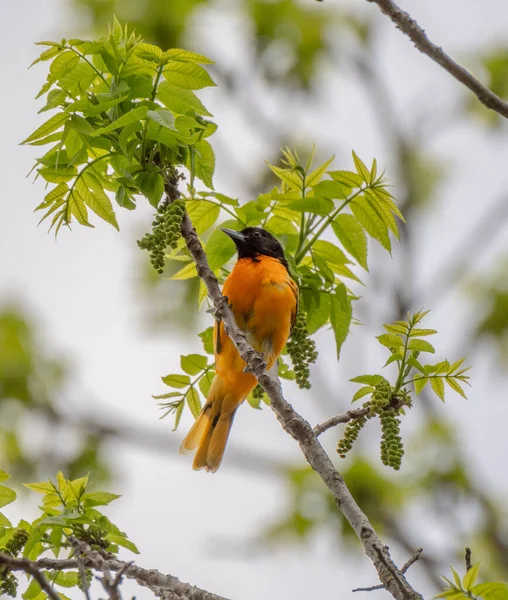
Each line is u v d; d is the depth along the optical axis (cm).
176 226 887
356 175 1020
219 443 1187
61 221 957
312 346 1044
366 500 1572
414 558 719
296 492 1552
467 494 1619
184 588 780
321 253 1084
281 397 842
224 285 1184
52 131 900
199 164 979
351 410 874
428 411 1720
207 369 1064
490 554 1584
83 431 1784
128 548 833
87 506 846
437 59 844
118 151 922
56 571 802
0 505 834
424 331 880
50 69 905
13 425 1762
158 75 919
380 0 849
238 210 1085
